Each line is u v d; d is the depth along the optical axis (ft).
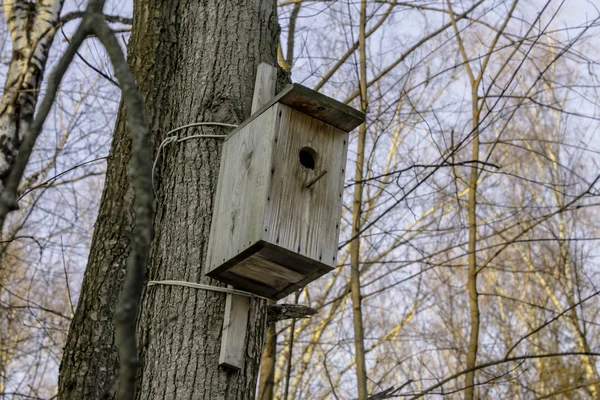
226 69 17.51
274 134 15.57
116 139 22.45
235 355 15.28
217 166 16.69
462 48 32.45
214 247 15.81
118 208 21.53
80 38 8.25
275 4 18.95
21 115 29.43
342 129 16.39
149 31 23.03
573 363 42.83
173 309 15.64
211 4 18.31
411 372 43.37
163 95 22.21
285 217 15.24
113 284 20.90
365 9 30.81
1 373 39.60
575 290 46.52
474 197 31.19
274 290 16.06
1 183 28.30
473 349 28.96
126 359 7.55
